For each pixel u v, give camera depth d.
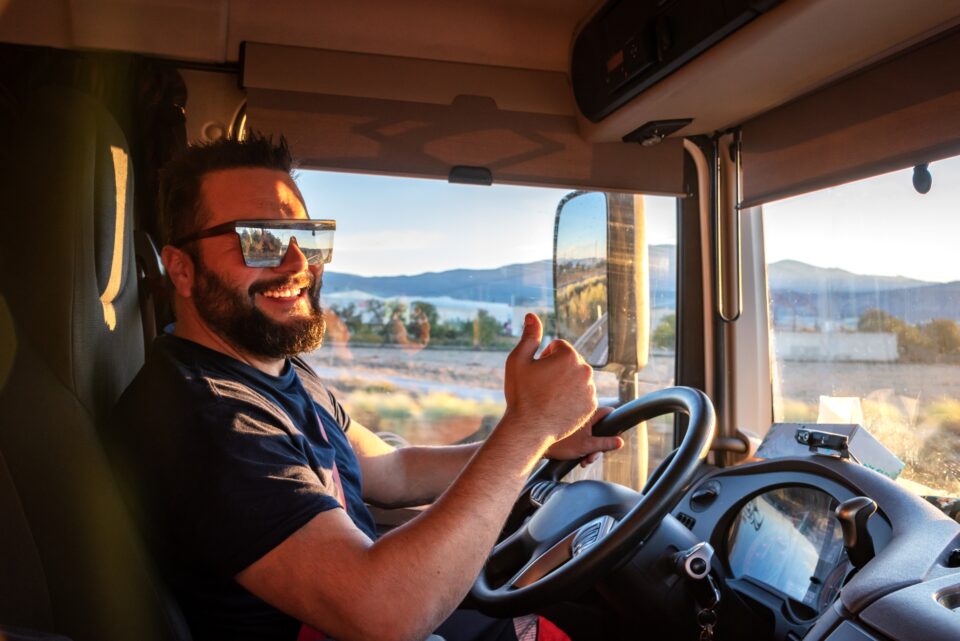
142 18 1.81
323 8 1.90
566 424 1.28
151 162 1.81
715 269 2.25
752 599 1.49
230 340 1.40
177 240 1.41
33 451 1.11
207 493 1.15
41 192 1.19
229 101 1.91
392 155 1.96
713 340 2.27
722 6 1.50
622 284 2.23
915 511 1.35
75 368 1.18
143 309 1.75
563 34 2.05
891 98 1.61
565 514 1.50
